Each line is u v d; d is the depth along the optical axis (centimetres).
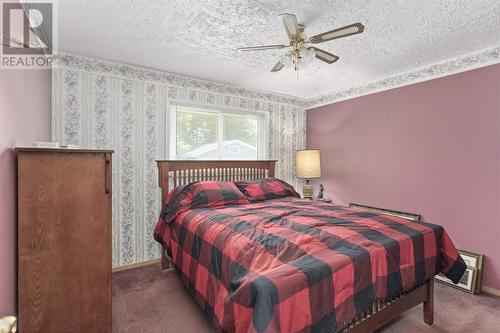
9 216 121
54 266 137
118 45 232
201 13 182
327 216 206
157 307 207
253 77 318
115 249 273
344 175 368
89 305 145
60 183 139
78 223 143
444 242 188
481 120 240
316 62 271
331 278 123
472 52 245
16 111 133
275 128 393
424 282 183
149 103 290
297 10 178
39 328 133
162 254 276
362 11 180
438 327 183
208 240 178
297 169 378
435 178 273
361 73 305
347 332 139
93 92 261
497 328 183
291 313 107
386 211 316
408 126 295
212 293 156
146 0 167
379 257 145
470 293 233
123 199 277
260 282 109
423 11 180
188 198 253
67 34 212
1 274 111
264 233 163
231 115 356
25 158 130
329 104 388
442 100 267
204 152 333
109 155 151
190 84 317
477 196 243
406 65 280
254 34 212
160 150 297
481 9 177
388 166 315
